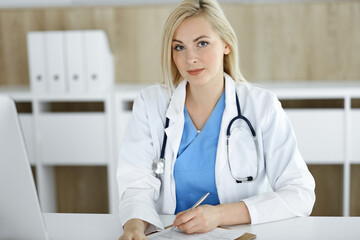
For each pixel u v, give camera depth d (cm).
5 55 281
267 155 122
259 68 268
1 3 279
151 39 272
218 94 128
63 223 109
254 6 263
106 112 246
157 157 129
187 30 115
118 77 278
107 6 271
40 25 275
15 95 249
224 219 104
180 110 128
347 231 100
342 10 259
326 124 233
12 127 78
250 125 124
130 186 120
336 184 269
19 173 81
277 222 106
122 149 127
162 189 126
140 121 131
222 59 125
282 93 231
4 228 86
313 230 101
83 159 250
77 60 245
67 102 287
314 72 266
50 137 251
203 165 125
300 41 264
